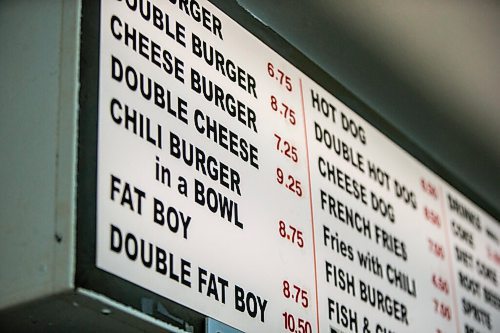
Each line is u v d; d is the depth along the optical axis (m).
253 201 1.81
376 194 2.22
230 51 1.90
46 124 1.51
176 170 1.65
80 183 1.46
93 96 1.53
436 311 2.29
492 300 2.56
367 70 2.36
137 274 1.50
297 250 1.89
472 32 2.34
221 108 1.81
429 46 2.35
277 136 1.95
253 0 2.09
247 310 1.70
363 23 2.24
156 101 1.65
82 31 1.56
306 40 2.24
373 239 2.14
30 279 1.42
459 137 2.61
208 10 1.88
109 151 1.52
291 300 1.82
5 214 1.48
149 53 1.68
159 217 1.58
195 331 1.58
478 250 2.60
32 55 1.58
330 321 1.91
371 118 2.32
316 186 2.01
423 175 2.47
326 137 2.12
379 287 2.10
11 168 1.51
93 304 1.43
